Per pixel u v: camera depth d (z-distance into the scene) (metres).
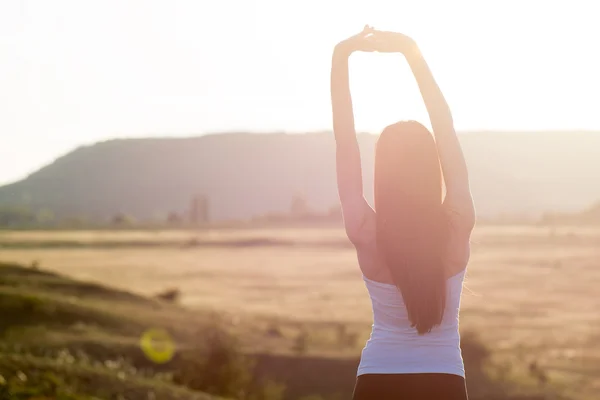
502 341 67.38
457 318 3.66
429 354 3.55
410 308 3.50
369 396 3.56
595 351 61.25
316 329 70.94
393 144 3.66
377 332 3.64
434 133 3.73
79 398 10.63
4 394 9.85
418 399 3.51
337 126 3.83
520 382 38.00
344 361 36.44
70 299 43.34
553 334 73.56
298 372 35.53
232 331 45.19
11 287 47.38
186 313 49.81
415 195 3.58
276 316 83.44
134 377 13.96
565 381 44.47
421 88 3.76
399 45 3.80
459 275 3.63
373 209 3.75
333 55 3.86
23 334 33.75
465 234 3.64
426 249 3.52
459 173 3.69
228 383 24.31
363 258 3.68
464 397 3.55
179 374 24.45
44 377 11.26
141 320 41.84
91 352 32.09
